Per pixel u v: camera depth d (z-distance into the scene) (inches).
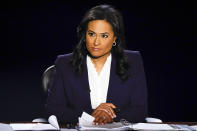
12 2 448.1
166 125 185.6
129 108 219.1
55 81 221.5
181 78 455.8
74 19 450.9
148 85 458.0
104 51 205.6
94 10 204.7
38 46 457.7
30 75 462.6
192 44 449.7
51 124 184.5
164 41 450.3
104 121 190.5
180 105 458.6
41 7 449.4
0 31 453.1
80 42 216.5
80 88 217.6
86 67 219.8
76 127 181.5
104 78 220.2
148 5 444.8
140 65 229.3
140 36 450.3
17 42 456.4
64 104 220.4
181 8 443.5
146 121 213.8
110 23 202.5
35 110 460.4
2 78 462.0
